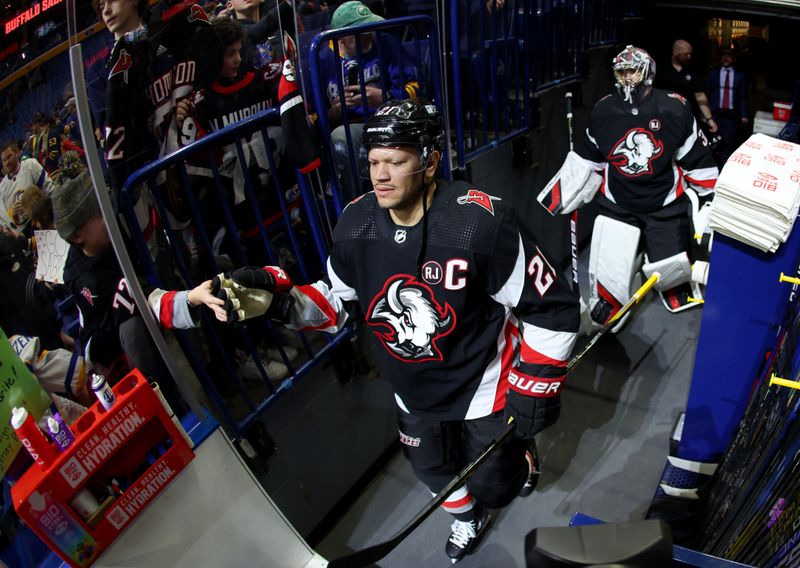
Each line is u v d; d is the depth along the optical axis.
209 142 1.38
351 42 1.82
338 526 2.10
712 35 3.64
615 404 2.44
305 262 1.81
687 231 2.43
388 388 2.21
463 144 2.34
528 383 1.42
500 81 2.62
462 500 1.77
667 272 2.46
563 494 2.09
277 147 1.61
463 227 1.24
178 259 1.40
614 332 2.72
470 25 2.22
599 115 2.36
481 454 1.47
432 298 1.30
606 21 3.51
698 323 2.82
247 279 1.28
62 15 1.01
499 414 1.53
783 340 1.41
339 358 1.94
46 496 0.97
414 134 1.13
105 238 1.15
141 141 1.25
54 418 1.01
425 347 1.39
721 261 1.59
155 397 1.13
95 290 1.15
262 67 1.52
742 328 1.65
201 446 1.28
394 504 2.14
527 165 2.80
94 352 1.17
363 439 2.16
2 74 0.92
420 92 2.04
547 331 1.37
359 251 1.33
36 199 1.01
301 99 1.52
